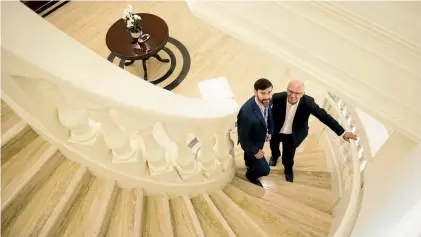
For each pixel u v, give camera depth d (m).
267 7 1.19
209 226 2.68
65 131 1.92
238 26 1.32
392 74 1.11
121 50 4.94
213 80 5.22
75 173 2.03
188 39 5.76
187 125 2.01
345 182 3.31
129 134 2.04
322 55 1.18
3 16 1.38
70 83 1.45
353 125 3.43
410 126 1.20
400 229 1.27
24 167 1.91
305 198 3.63
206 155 2.61
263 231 2.79
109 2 6.46
